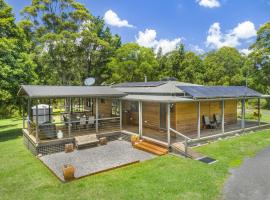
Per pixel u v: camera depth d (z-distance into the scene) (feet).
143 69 109.81
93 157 33.58
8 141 47.88
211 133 43.42
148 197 20.38
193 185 22.74
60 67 97.96
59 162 31.63
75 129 44.80
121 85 62.75
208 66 136.67
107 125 49.29
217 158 31.48
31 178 25.82
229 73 136.56
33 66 58.54
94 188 22.50
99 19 125.49
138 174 25.90
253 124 55.16
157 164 29.32
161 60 134.82
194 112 45.21
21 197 21.16
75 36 93.30
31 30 94.22
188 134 42.70
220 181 23.72
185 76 124.67
